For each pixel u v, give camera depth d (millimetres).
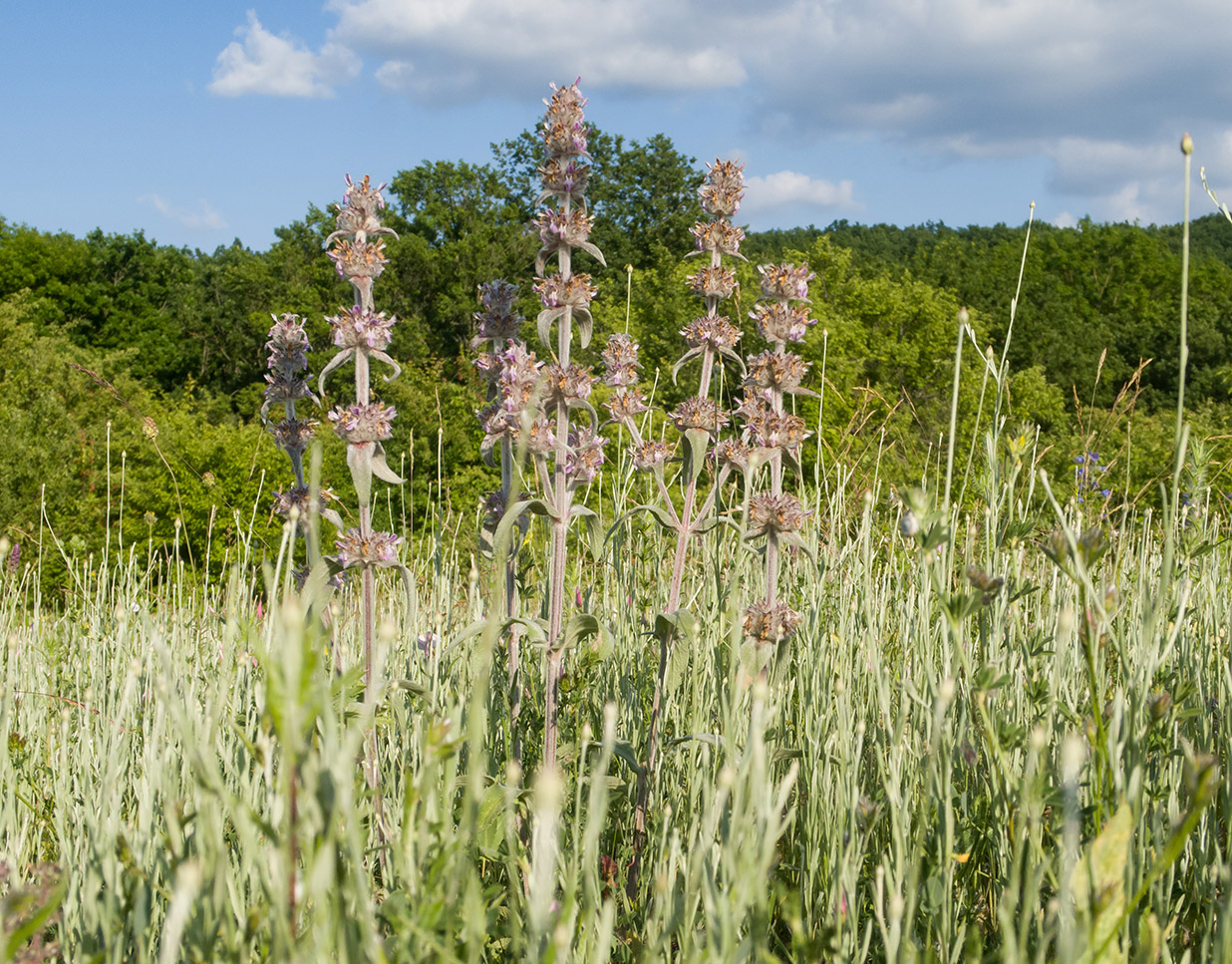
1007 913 1120
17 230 58531
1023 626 2752
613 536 3760
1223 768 2113
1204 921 1784
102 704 2910
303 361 3252
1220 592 3225
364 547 2730
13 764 2549
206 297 64062
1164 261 81188
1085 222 88562
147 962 1404
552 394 2758
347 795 1039
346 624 3275
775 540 2912
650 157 50844
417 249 47438
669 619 2725
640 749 2906
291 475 19266
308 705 1004
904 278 46188
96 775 2332
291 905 1048
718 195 3250
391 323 2875
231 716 2123
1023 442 2410
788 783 1197
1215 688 2520
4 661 3416
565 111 2957
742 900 1170
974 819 2051
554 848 1093
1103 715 1855
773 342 3154
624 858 2521
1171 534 1663
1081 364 64812
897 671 2799
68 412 25172
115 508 18906
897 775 1743
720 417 3049
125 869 1575
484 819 2129
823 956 1661
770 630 2715
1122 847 1137
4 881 1834
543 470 2703
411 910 1148
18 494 20078
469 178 51906
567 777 2510
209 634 3623
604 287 38094
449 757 1300
